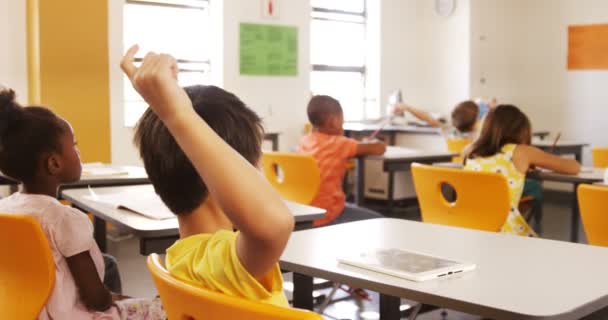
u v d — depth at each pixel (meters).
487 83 7.82
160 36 6.44
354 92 7.98
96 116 5.53
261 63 6.83
